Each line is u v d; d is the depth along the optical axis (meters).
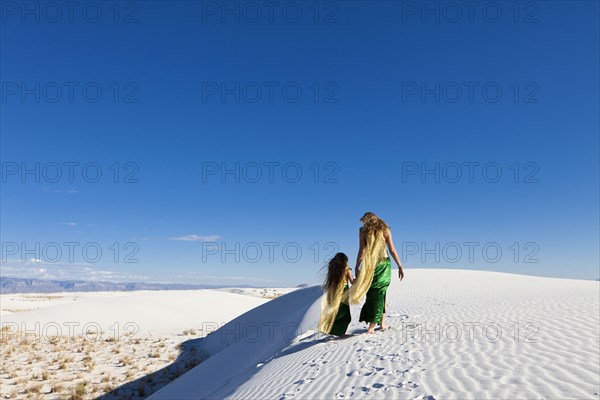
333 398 5.00
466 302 13.80
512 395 4.17
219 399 7.83
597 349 5.80
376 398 4.67
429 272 35.16
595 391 4.07
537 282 26.22
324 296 9.10
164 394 14.24
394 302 15.79
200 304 56.28
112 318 45.00
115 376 21.94
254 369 10.09
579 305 11.06
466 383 4.70
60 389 18.92
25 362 24.84
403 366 5.82
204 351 29.06
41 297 101.75
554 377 4.61
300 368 7.13
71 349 29.64
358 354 7.04
